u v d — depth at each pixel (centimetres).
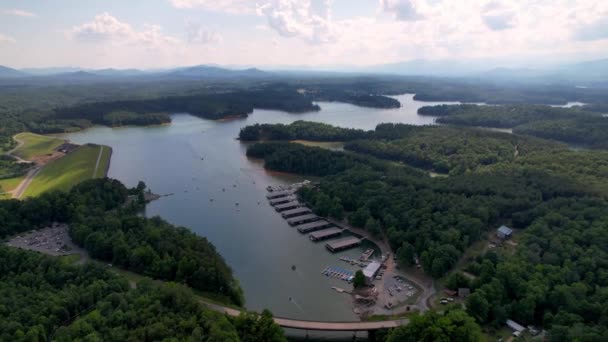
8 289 15700
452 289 18875
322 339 16400
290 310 18038
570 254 19162
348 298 18988
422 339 13825
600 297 15712
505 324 16138
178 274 18850
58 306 14612
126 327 13588
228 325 13962
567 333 13962
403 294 19125
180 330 13712
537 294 16375
